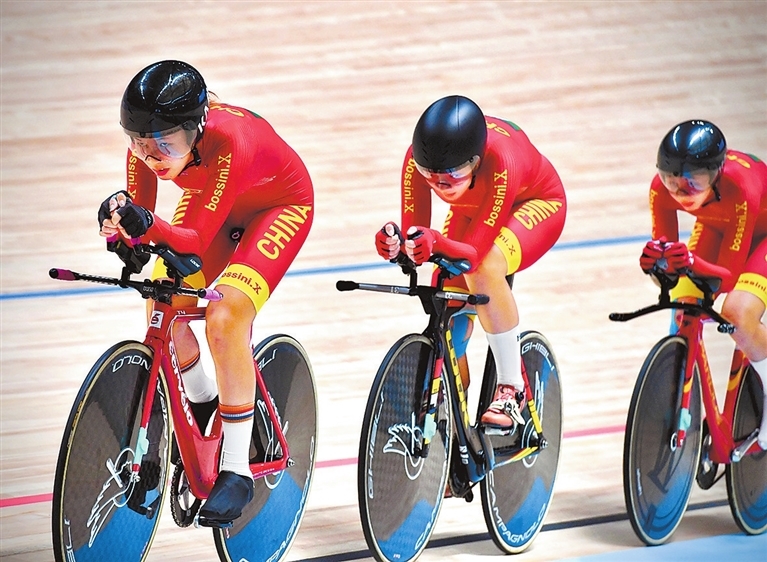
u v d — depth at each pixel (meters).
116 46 21.95
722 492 11.30
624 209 18.89
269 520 8.75
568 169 19.89
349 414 12.30
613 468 11.35
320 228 17.53
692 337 9.49
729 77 23.22
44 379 12.91
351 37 23.19
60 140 19.53
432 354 8.67
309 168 19.20
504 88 22.11
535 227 9.23
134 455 7.54
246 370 7.86
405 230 8.88
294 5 23.98
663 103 22.14
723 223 9.80
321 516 10.05
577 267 16.88
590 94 22.19
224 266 8.80
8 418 11.89
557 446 9.91
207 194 7.66
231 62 21.94
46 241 16.80
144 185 8.27
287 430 8.90
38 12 22.64
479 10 24.53
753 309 9.52
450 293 8.37
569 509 10.40
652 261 8.70
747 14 25.30
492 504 9.13
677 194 9.16
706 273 8.94
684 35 24.38
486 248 8.50
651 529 9.55
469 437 8.81
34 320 14.54
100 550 7.57
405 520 8.72
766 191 9.62
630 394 13.19
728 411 10.04
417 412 8.66
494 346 8.95
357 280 15.95
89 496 7.40
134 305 15.20
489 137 8.70
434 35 23.59
